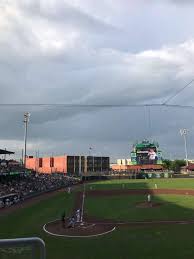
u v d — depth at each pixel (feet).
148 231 120.16
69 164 605.31
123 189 292.81
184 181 369.30
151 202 197.47
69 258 92.02
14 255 17.56
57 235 119.65
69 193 274.36
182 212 156.25
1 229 134.00
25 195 243.19
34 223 143.95
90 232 122.31
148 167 533.96
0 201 197.16
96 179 447.83
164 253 92.63
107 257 91.61
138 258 89.61
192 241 103.35
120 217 151.64
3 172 285.84
